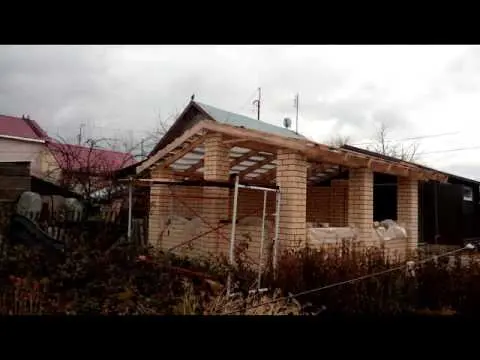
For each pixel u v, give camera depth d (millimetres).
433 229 12555
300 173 6973
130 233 8156
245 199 12391
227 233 7695
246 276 5992
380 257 6090
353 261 5570
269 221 7312
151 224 9086
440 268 5762
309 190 13672
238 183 6145
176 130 17594
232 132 7320
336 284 4863
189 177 10047
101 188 11195
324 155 7066
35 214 7902
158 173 9297
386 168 8477
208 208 8031
